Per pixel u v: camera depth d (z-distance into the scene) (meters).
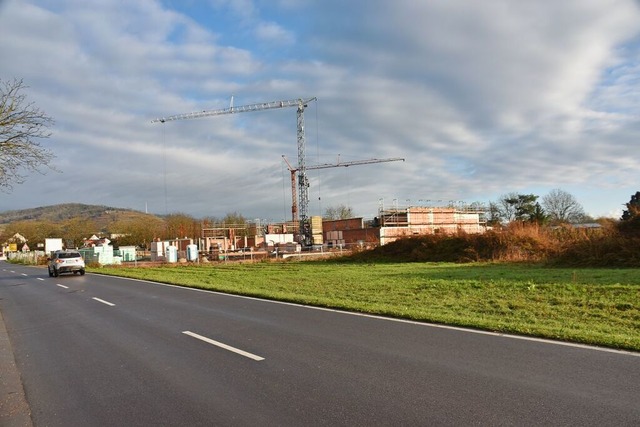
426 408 5.02
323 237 79.81
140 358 7.77
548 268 20.31
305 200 96.31
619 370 6.06
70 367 7.48
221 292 17.16
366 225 73.69
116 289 20.00
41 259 65.56
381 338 8.39
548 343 7.61
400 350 7.48
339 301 12.94
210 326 10.30
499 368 6.32
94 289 20.47
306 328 9.59
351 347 7.80
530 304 11.30
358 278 20.11
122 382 6.51
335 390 5.71
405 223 66.12
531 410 4.84
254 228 88.25
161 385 6.27
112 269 36.44
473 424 4.56
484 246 29.00
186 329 10.09
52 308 14.84
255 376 6.43
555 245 25.48
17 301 17.44
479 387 5.59
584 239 22.56
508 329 8.64
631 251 19.78
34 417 5.39
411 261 31.52
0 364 7.91
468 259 28.02
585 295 12.05
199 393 5.86
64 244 99.19
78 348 8.82
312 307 12.51
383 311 11.04
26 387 6.55
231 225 82.69
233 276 24.55
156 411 5.34
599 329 8.46
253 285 18.97
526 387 5.53
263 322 10.49
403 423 4.66
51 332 10.65
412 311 10.88
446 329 9.02
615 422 4.50
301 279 20.89
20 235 118.44
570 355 6.84
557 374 5.97
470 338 8.16
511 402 5.08
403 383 5.86
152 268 36.25
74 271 31.70
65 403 5.80
